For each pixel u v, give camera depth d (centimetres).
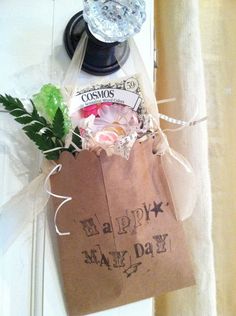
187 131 42
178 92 43
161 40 47
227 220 52
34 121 32
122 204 33
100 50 35
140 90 35
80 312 33
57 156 32
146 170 34
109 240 33
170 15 45
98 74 36
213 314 41
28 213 34
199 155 42
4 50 36
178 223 36
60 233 33
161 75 47
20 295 33
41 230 34
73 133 32
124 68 37
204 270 41
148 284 35
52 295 34
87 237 33
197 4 44
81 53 35
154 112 35
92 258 33
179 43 43
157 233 35
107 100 34
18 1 37
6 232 33
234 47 52
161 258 35
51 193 32
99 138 33
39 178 33
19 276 33
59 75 36
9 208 33
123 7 33
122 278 34
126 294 34
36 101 33
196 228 41
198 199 42
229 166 52
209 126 51
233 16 52
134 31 33
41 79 36
